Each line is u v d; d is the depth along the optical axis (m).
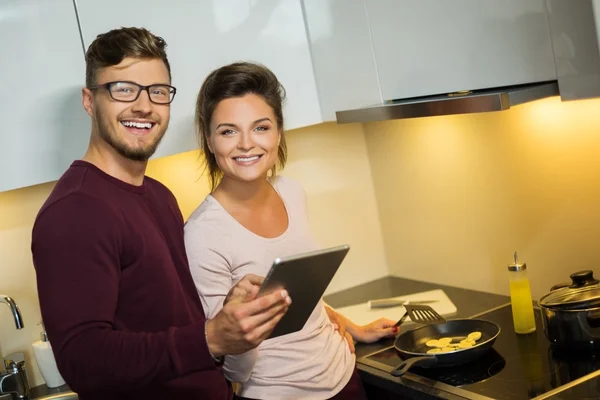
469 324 2.21
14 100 2.05
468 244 2.57
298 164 2.81
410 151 2.71
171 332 1.49
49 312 1.52
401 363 2.05
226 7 2.29
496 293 2.51
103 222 1.58
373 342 2.31
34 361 2.48
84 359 1.48
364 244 2.93
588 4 1.60
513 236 2.38
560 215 2.19
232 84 1.90
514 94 1.70
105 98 1.68
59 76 2.09
